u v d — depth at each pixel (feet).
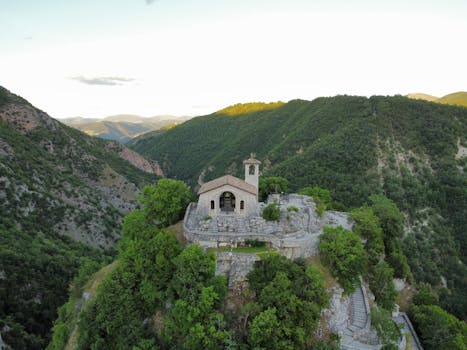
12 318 187.01
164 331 100.17
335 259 118.83
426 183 302.66
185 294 97.14
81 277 172.45
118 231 362.74
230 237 118.93
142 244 122.93
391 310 132.36
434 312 143.13
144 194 161.07
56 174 369.71
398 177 301.84
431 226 265.75
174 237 119.34
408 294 168.25
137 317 109.09
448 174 303.68
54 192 342.03
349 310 114.93
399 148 335.67
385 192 283.79
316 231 139.64
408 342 122.42
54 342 139.33
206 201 130.82
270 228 126.72
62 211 315.17
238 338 91.35
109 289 115.03
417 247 245.65
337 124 412.77
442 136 338.75
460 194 286.25
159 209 151.12
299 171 320.09
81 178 428.56
